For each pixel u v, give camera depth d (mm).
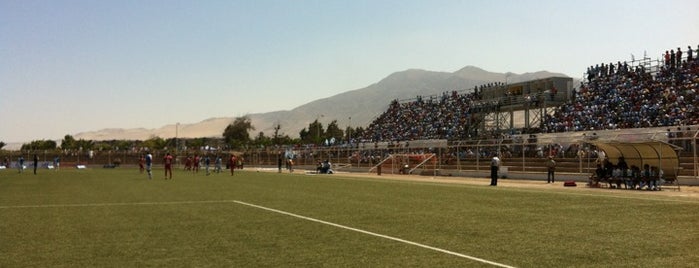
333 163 83750
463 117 83188
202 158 111250
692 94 53219
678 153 37594
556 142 46656
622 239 13570
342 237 13961
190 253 11820
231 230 15250
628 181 33719
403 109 102875
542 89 70562
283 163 95125
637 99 59000
